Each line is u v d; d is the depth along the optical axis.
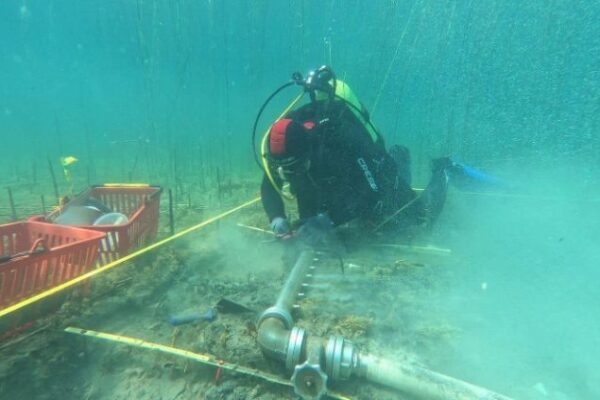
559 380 1.55
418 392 1.42
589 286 2.28
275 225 2.66
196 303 2.21
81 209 2.87
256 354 1.66
